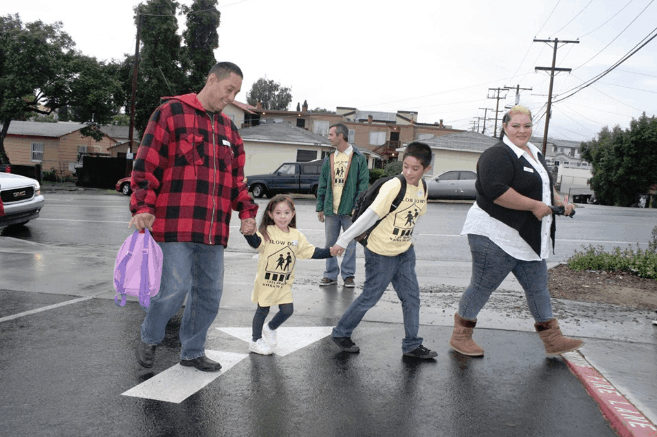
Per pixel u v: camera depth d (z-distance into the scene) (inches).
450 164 1278.3
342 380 135.6
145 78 1470.2
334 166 242.8
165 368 139.9
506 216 145.3
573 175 2608.3
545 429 112.4
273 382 132.8
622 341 167.9
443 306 210.4
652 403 121.3
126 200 775.7
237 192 138.3
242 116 1876.2
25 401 117.5
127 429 106.0
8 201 401.1
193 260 133.4
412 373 141.5
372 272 150.0
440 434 108.8
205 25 1566.2
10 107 1111.0
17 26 1155.9
